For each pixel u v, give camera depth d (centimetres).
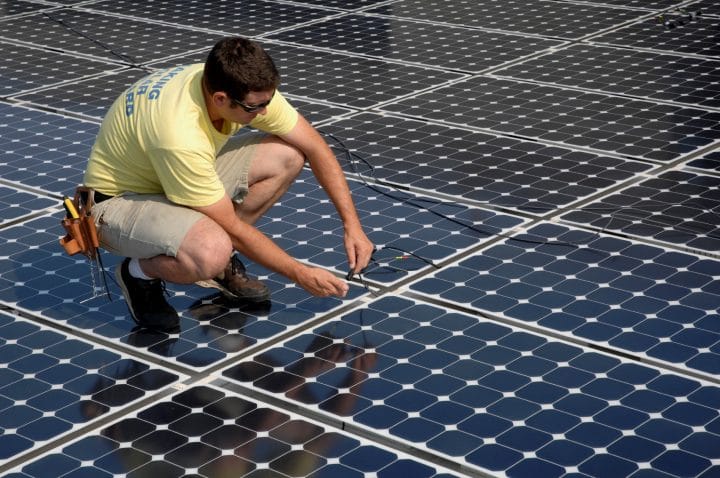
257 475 486
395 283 664
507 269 674
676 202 759
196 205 596
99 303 658
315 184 818
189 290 673
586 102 980
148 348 606
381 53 1172
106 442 516
